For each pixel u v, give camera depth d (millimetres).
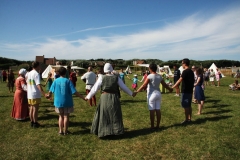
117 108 5121
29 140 5078
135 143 4773
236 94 12875
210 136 5113
